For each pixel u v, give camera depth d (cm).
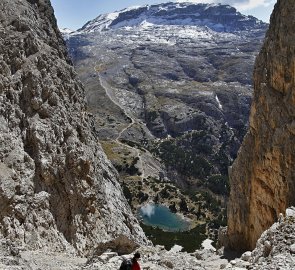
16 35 3766
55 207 3297
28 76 3619
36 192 3186
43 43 4216
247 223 3269
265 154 2967
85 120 4416
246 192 3325
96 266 2073
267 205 2930
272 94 3034
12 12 3938
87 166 3756
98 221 3716
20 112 3444
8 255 2150
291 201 2594
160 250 2738
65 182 3466
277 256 1808
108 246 2620
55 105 3716
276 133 2848
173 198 16525
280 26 3023
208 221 14712
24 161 3212
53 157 3419
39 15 4719
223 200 18162
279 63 2967
